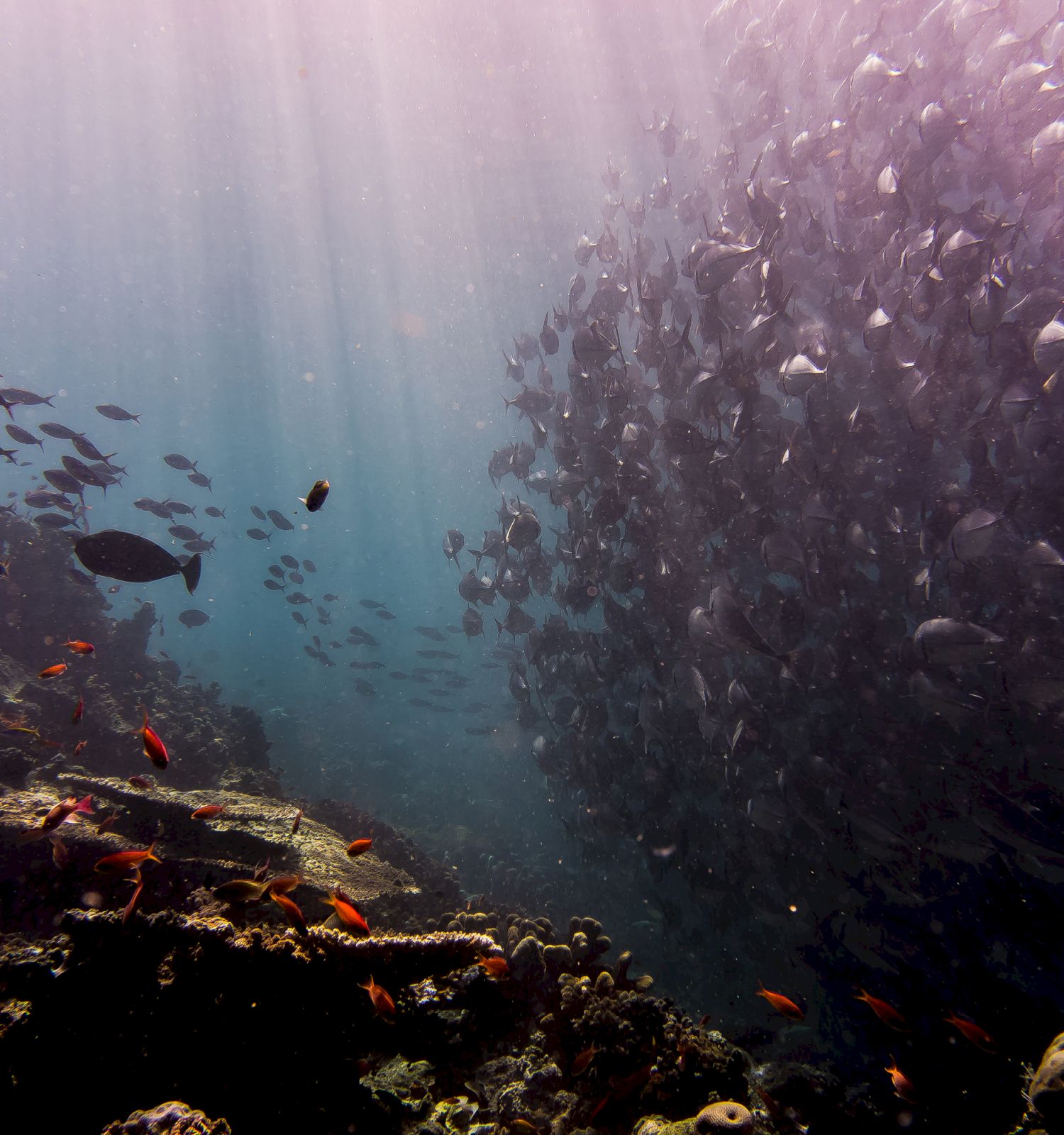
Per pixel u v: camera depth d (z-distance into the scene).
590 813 7.90
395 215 34.22
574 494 7.69
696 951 8.02
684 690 6.04
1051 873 4.72
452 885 7.22
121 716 7.20
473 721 27.48
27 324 47.38
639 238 7.81
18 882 3.22
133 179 32.22
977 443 5.88
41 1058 2.33
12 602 8.13
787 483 6.96
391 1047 2.62
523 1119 2.90
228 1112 2.39
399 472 93.38
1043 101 6.48
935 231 6.00
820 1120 3.45
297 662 40.88
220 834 4.00
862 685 6.37
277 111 28.73
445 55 24.19
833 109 7.57
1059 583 5.20
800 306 7.52
